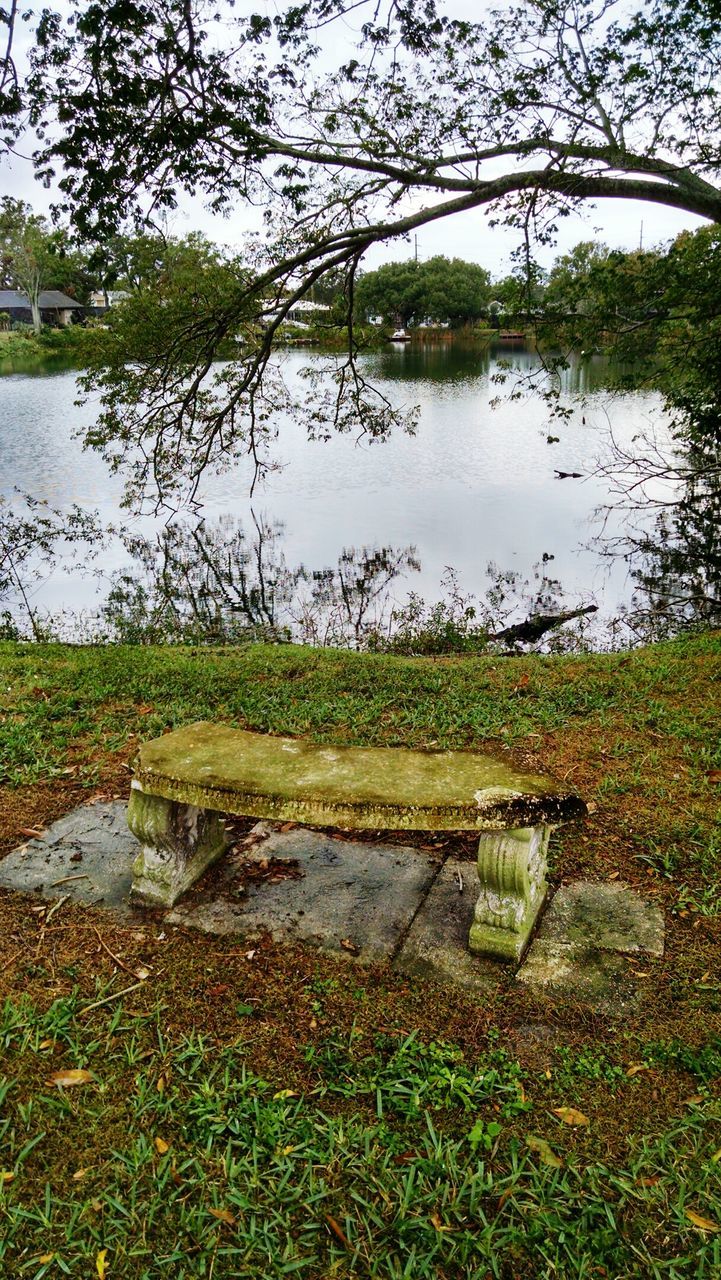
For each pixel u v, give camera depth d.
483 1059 2.89
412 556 14.21
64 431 27.39
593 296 11.44
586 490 19.66
